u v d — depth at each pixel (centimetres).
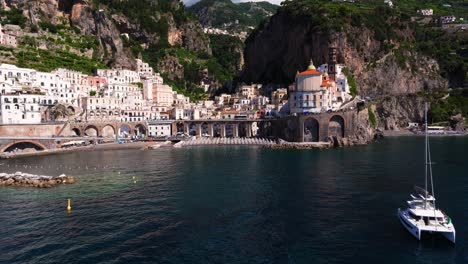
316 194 6788
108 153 13188
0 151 12638
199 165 10231
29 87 16350
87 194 6862
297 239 4691
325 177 8312
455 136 19038
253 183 7775
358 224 5191
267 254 4262
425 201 5191
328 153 12619
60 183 7806
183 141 16475
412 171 8900
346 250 4366
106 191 7100
